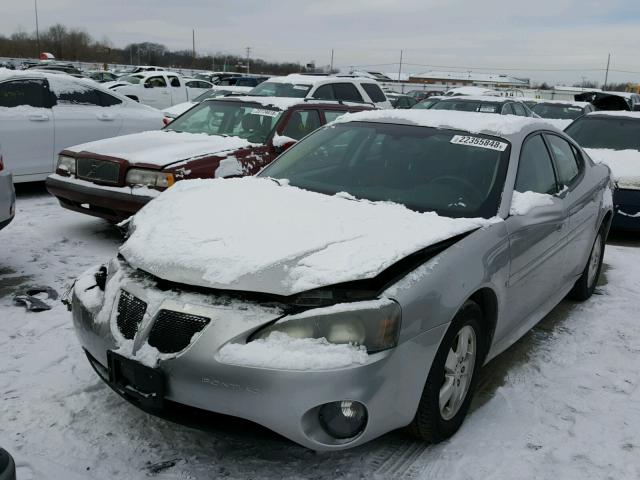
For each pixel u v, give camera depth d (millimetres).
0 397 3250
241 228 2986
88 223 6996
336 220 3111
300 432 2484
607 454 3047
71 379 3477
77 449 2869
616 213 7348
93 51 89938
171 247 2873
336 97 11367
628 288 5676
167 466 2791
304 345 2490
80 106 8594
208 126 7242
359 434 2582
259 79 34062
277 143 6527
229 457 2881
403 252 2793
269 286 2578
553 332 4555
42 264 5465
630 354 4223
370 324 2535
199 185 3768
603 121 9039
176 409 2635
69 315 4355
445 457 2953
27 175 8070
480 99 13812
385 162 3920
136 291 2768
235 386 2467
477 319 3121
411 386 2680
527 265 3586
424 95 34469
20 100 8023
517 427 3246
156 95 22125
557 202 4000
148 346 2629
